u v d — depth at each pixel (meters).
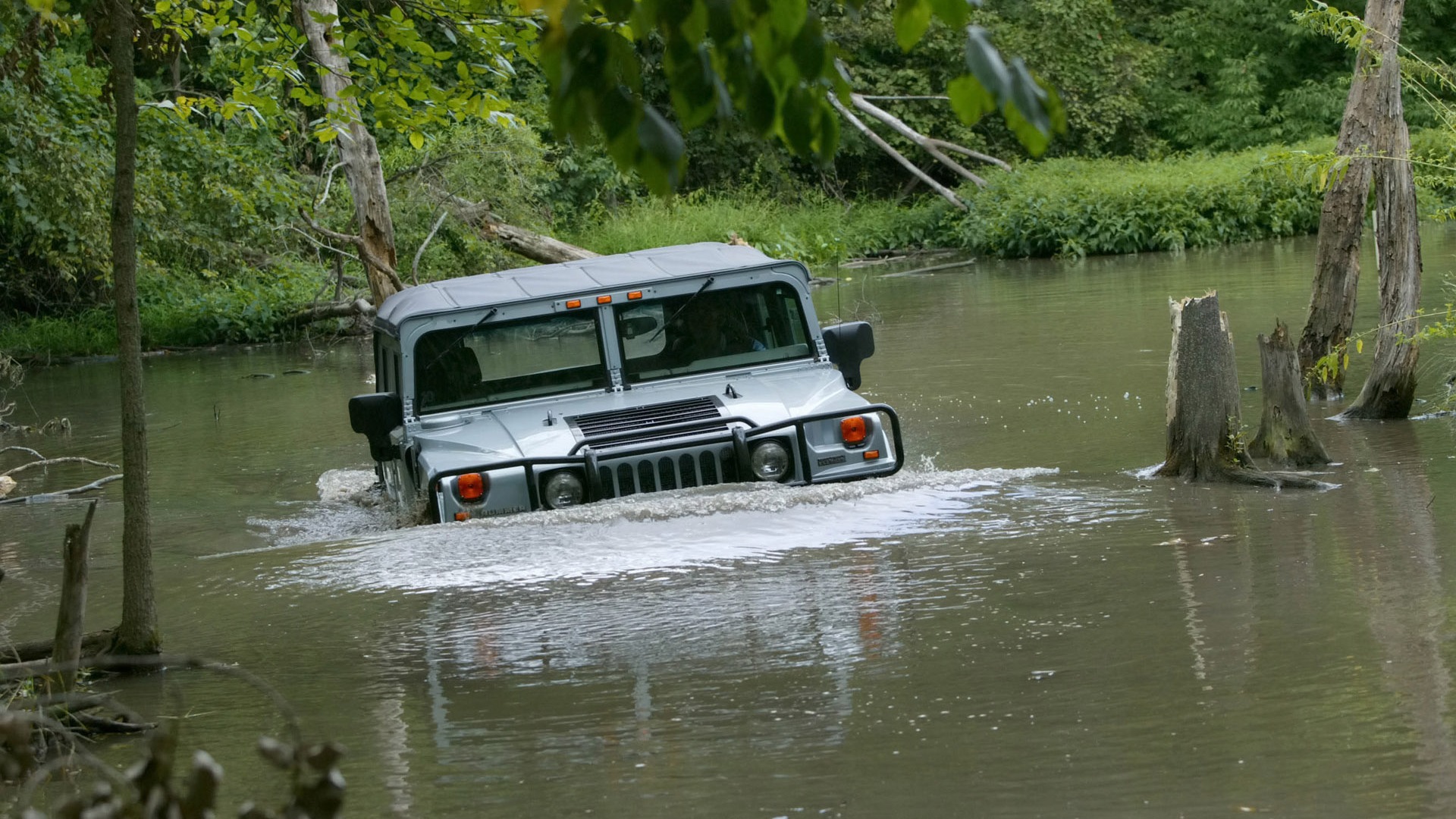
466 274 55.97
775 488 15.95
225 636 12.12
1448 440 18.12
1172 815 6.97
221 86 54.47
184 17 16.94
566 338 18.20
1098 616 10.57
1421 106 73.25
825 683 9.50
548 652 10.82
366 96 17.11
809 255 72.69
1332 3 92.50
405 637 11.56
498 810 7.72
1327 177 21.22
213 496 21.56
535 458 15.98
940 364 29.97
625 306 18.31
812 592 11.95
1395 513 13.36
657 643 10.80
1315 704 8.33
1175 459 16.08
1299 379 17.09
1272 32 95.50
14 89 40.34
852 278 60.56
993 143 92.25
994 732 8.34
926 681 9.35
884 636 10.48
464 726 9.24
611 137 4.31
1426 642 9.30
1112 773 7.56
